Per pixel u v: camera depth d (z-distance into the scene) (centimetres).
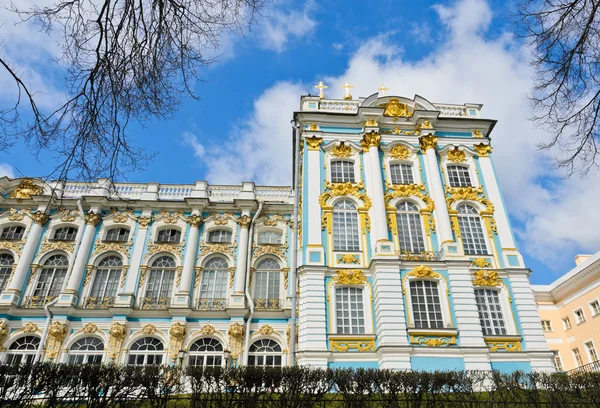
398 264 2239
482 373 1541
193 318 2764
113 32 716
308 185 2539
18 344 2652
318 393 1352
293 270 2323
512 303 2280
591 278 3597
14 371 1214
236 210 3189
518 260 2400
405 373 1409
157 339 2709
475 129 2830
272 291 2938
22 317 2714
